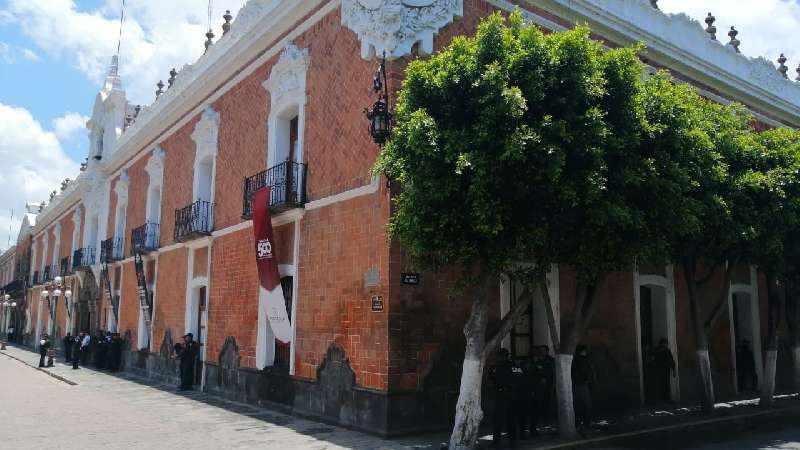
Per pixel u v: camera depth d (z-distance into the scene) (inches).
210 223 640.4
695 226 352.2
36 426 422.3
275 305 473.7
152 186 833.5
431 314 381.1
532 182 295.0
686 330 570.9
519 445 339.9
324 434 373.7
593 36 517.3
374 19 405.4
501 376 337.7
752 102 690.8
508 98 281.0
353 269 403.2
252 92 586.9
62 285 1315.2
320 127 464.4
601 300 499.5
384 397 357.4
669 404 532.1
